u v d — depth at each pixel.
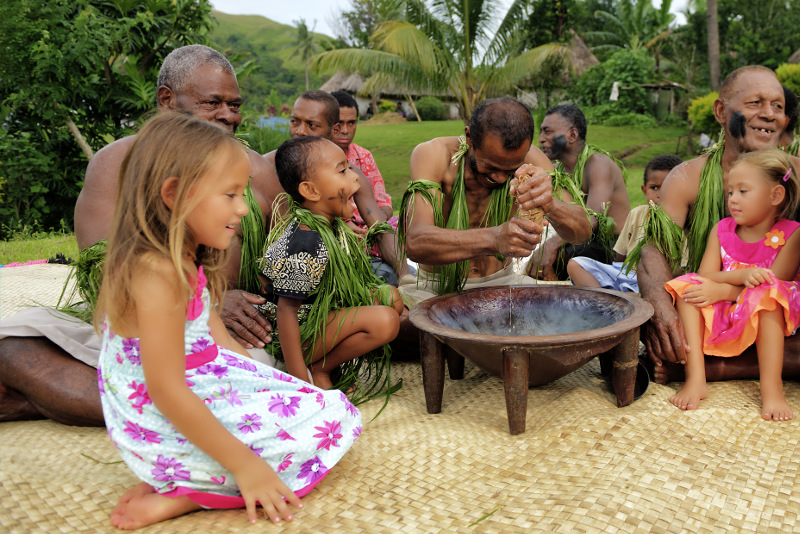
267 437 1.61
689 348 2.30
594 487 1.60
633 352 2.13
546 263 3.93
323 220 2.31
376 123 27.72
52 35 8.80
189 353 1.62
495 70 14.18
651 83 23.58
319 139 2.30
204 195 1.47
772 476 1.71
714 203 2.66
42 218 9.35
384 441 1.99
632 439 1.87
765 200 2.33
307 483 1.64
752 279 2.23
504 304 2.49
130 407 1.55
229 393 1.63
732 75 2.66
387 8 13.03
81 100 9.33
